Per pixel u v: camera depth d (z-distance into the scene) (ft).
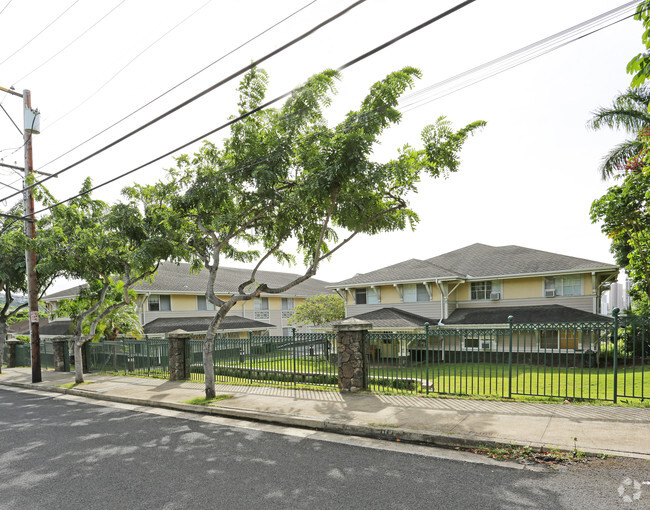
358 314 83.10
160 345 54.19
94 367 62.03
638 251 60.59
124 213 42.75
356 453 20.80
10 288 72.33
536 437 20.59
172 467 19.57
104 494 16.65
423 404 29.19
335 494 15.90
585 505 14.25
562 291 66.54
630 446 18.98
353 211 35.94
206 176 35.17
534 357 62.39
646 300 73.87
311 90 30.96
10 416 33.27
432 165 33.88
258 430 26.12
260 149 34.14
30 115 54.39
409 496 15.47
